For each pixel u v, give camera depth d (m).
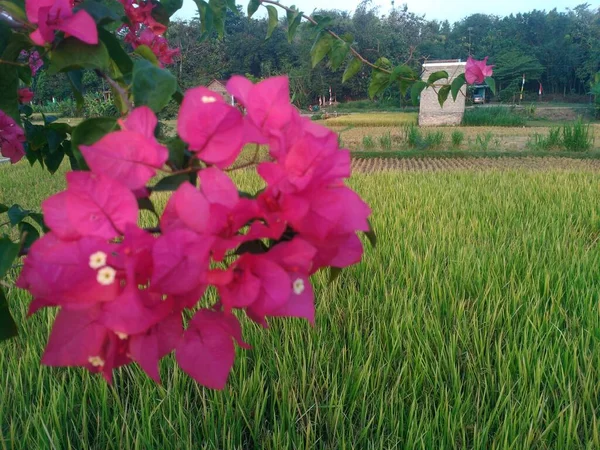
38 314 3.60
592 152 15.91
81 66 0.88
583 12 62.12
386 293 3.74
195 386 2.85
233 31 40.09
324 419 2.64
